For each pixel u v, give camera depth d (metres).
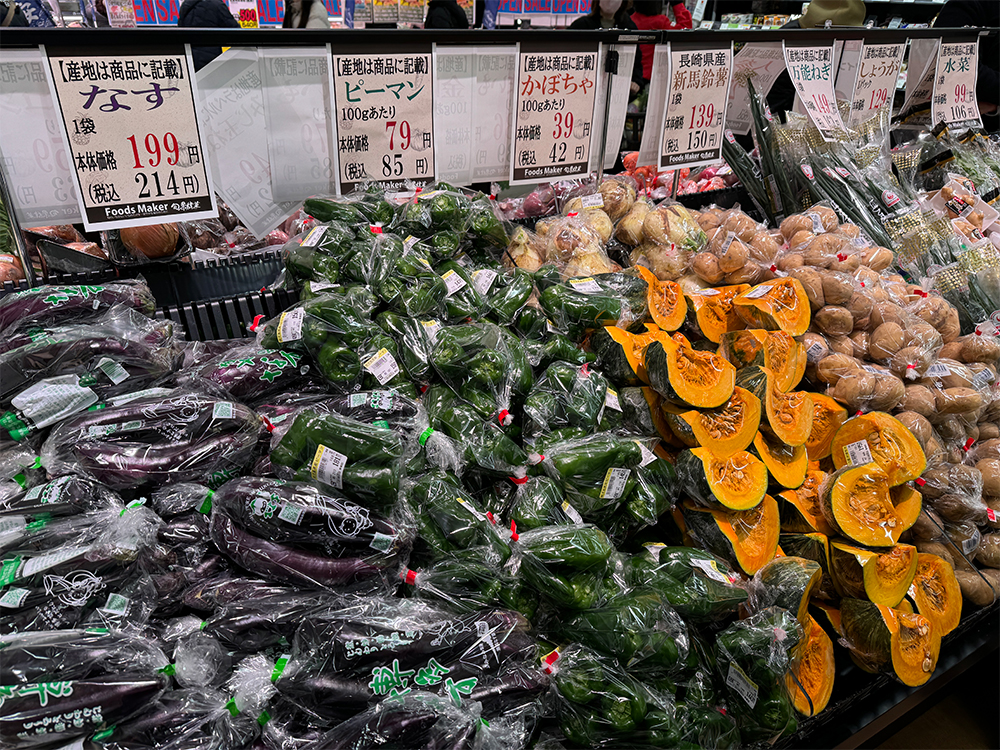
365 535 1.29
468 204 2.16
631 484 1.73
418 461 1.55
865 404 2.15
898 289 2.52
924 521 2.17
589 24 5.63
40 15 4.45
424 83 2.08
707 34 2.55
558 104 2.37
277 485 1.32
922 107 3.99
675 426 1.85
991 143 3.88
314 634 1.21
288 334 1.66
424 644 1.22
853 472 1.93
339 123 2.02
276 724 1.18
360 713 1.17
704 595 1.57
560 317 2.02
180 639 1.21
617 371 1.95
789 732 1.56
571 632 1.42
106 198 1.76
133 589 1.22
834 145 3.05
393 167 2.17
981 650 2.18
